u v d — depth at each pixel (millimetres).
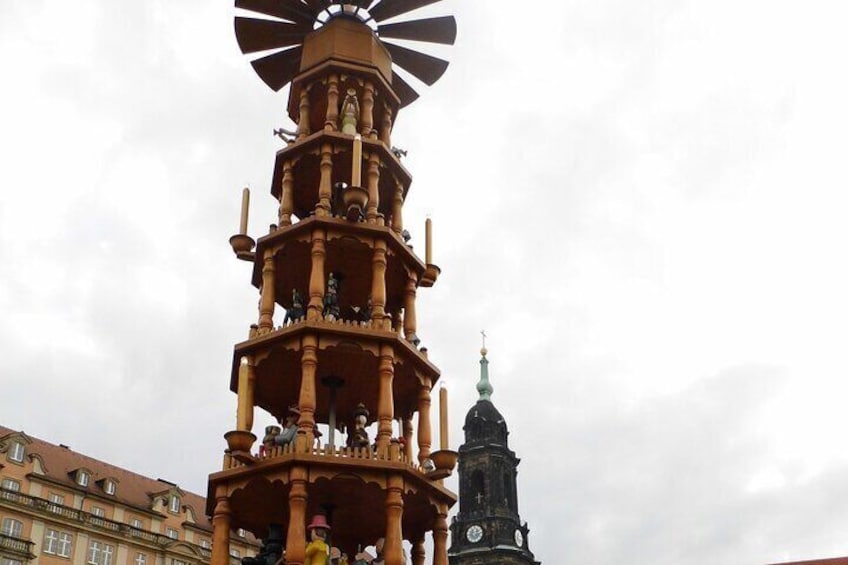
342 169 34281
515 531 125375
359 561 28281
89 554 82000
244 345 29672
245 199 33844
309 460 26609
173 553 89312
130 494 91188
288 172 33656
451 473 28500
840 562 81625
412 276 32812
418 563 31312
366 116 34812
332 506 29562
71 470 87312
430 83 38969
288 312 31000
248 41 37156
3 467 79000
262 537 31406
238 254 32781
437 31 37594
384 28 37688
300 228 31016
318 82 35625
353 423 34312
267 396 32406
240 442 27016
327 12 37219
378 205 36125
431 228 34531
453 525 126625
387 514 26891
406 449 32656
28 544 76625
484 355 143625
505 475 130500
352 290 34125
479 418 133875
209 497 28453
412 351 30094
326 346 28891
